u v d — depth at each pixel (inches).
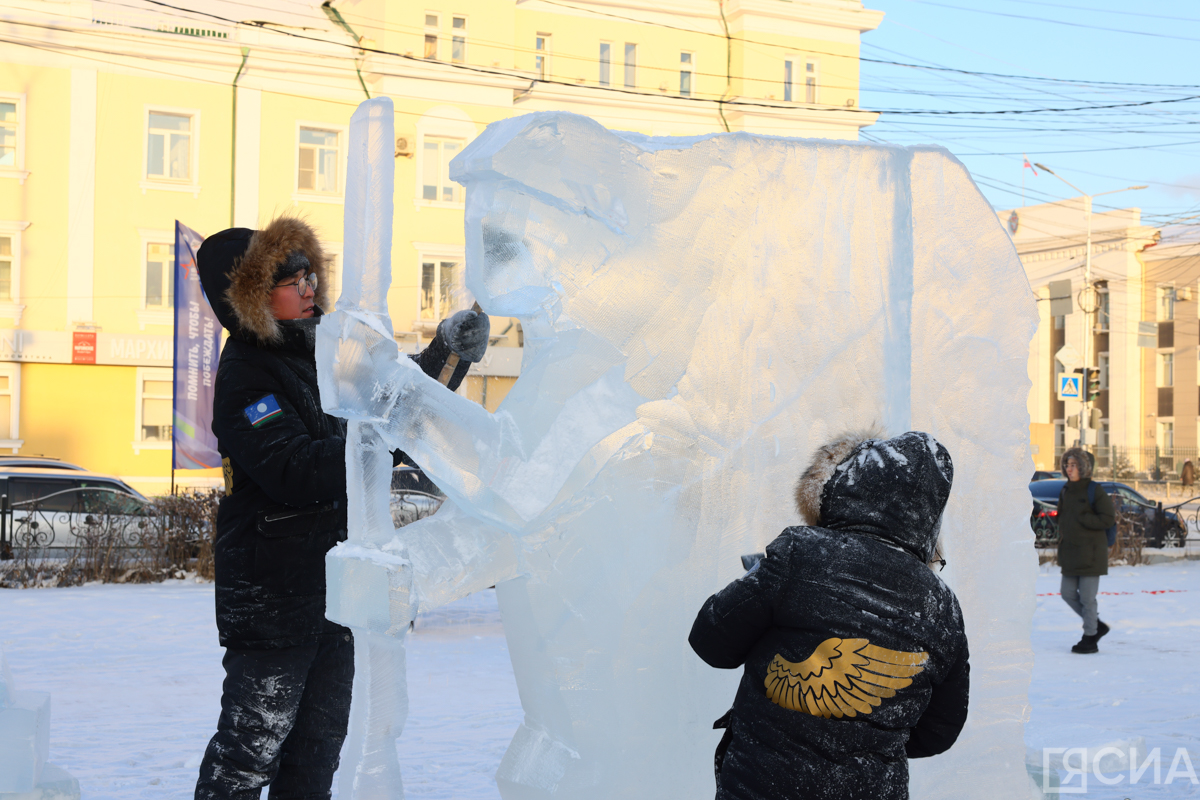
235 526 90.2
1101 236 1568.7
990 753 109.1
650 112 1094.4
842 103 1184.2
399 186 950.4
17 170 875.4
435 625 319.3
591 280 86.9
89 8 890.1
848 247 102.7
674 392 92.0
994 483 111.3
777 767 71.4
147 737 182.2
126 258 906.7
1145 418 1547.7
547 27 1091.9
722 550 94.3
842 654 72.3
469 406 75.6
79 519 473.1
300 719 93.5
